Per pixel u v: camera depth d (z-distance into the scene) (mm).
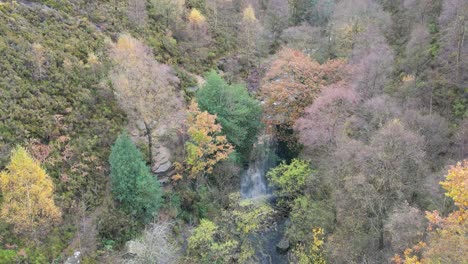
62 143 34812
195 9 59438
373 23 53312
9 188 26422
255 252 36156
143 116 36031
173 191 37969
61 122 36000
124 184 32656
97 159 35812
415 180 30328
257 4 71312
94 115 38688
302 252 32406
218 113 41844
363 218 30391
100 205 33594
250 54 61031
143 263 27672
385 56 44625
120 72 37875
